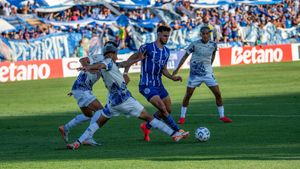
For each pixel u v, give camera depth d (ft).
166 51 106.93
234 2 382.22
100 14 333.21
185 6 363.97
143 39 332.19
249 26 373.20
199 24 353.92
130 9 345.72
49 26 314.35
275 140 98.07
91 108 104.47
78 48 309.42
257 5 390.42
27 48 298.76
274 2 394.52
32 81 266.77
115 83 94.79
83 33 314.35
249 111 145.79
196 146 94.58
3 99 198.49
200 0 372.58
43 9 322.14
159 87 107.45
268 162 74.49
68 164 78.74
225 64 331.98
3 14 309.83
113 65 94.07
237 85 220.43
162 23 347.15
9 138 112.68
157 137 108.06
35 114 156.46
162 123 98.27
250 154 83.10
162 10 353.51
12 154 91.97
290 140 97.55
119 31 326.44
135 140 104.94
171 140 103.55
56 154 90.38
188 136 107.76
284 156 80.02
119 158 83.46
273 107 152.15
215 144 96.17
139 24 339.57
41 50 301.84
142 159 81.25
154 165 75.00
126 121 133.49
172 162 77.20
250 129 114.11
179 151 89.30
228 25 365.40
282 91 193.67
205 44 129.49
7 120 144.46
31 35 303.48
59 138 111.75
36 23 311.68
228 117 136.05
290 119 127.85
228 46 360.28
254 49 341.62
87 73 105.09
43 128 127.65
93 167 75.31
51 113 157.89
